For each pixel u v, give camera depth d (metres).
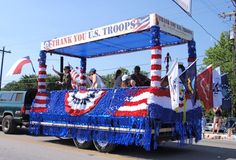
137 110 10.94
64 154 11.27
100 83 14.97
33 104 15.02
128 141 11.02
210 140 18.62
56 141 14.59
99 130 12.00
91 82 15.50
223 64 43.25
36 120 14.68
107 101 12.04
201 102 12.78
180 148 13.49
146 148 10.49
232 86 34.00
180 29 12.41
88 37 13.29
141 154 11.67
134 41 13.65
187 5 12.08
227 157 11.48
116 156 11.12
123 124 11.27
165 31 11.61
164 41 13.34
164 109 10.95
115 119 11.51
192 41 13.08
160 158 11.01
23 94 17.66
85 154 11.38
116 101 11.73
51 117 14.02
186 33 12.75
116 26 12.34
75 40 13.83
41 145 13.26
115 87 12.83
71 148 12.67
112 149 11.69
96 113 12.22
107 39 13.17
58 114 13.72
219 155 11.90
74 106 13.16
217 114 24.19
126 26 12.02
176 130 11.32
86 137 12.41
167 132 11.09
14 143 13.68
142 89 11.06
